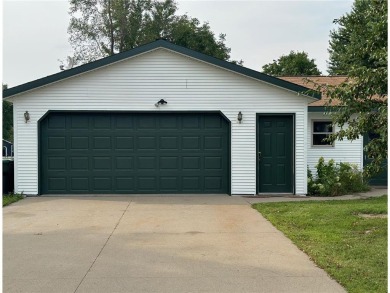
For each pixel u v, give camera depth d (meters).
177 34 39.12
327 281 5.38
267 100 12.59
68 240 7.43
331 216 8.99
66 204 11.02
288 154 12.77
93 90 12.47
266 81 12.43
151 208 10.46
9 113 37.28
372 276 5.39
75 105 12.45
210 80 12.59
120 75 12.51
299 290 5.09
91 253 6.64
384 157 7.29
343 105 7.93
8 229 8.27
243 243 7.20
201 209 10.31
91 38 37.72
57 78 12.23
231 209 10.30
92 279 5.49
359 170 14.44
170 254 6.57
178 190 12.69
